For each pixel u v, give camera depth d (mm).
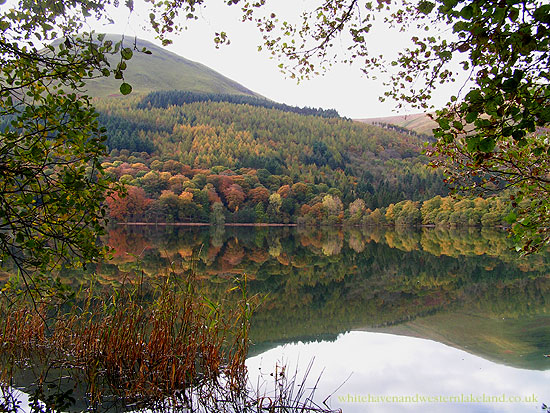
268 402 4754
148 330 6637
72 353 5836
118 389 4809
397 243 36000
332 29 4445
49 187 3553
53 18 3449
